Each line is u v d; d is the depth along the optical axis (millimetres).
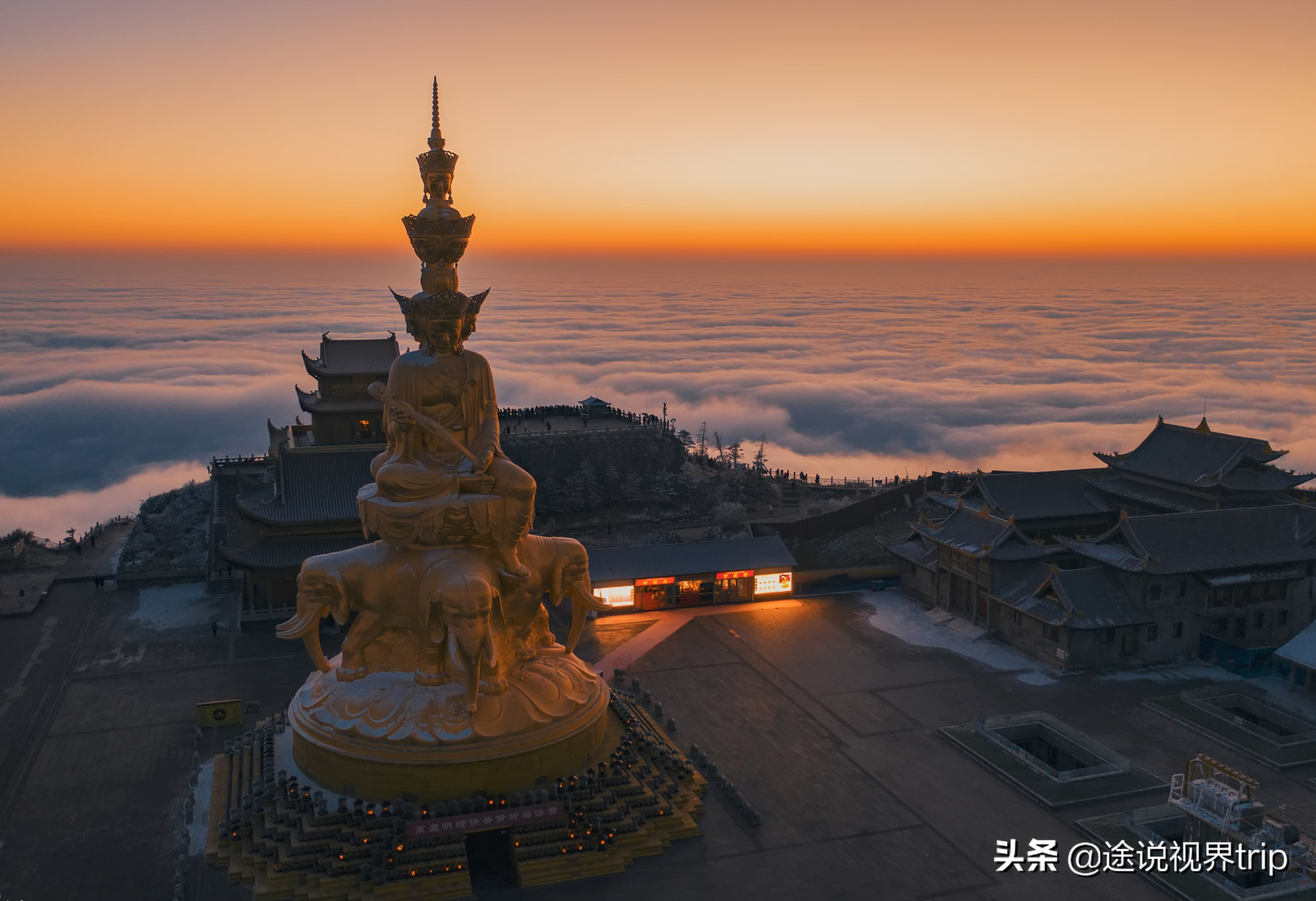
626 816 48625
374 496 50406
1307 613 75250
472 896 44031
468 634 46344
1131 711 63656
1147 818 49906
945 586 81938
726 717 62688
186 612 81812
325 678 52375
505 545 49906
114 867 46156
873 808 51750
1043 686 67562
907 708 64062
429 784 47188
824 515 102438
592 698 53219
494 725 48219
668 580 83312
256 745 55219
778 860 47125
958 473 109875
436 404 49594
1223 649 70938
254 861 45281
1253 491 84625
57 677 68500
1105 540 75250
